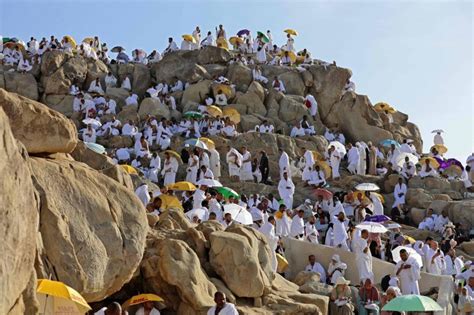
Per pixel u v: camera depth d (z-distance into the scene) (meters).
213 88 42.38
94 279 13.94
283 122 41.75
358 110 43.88
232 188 33.31
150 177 33.00
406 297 19.41
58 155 15.19
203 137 37.25
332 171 35.75
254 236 19.20
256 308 17.97
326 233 25.89
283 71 45.19
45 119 14.55
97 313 13.25
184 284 16.53
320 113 44.12
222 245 18.02
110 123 37.41
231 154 34.66
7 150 9.70
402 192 33.69
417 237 30.11
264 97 42.84
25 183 10.14
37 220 10.70
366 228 24.23
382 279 23.72
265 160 35.09
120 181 18.19
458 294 24.22
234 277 17.81
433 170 35.53
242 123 40.25
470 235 30.53
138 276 16.86
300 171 36.22
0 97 13.95
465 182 35.38
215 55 45.56
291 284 20.94
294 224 26.00
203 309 16.36
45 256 13.44
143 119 39.78
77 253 13.78
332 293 20.92
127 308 16.06
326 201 29.75
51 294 12.04
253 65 45.31
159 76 44.78
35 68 43.03
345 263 24.08
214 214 22.61
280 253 23.97
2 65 43.31
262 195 32.19
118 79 44.66
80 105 40.56
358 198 31.06
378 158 39.66
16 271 9.88
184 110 41.81
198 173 32.88
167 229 19.20
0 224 9.40
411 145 40.97
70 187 14.37
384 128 44.25
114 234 14.49
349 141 43.69
